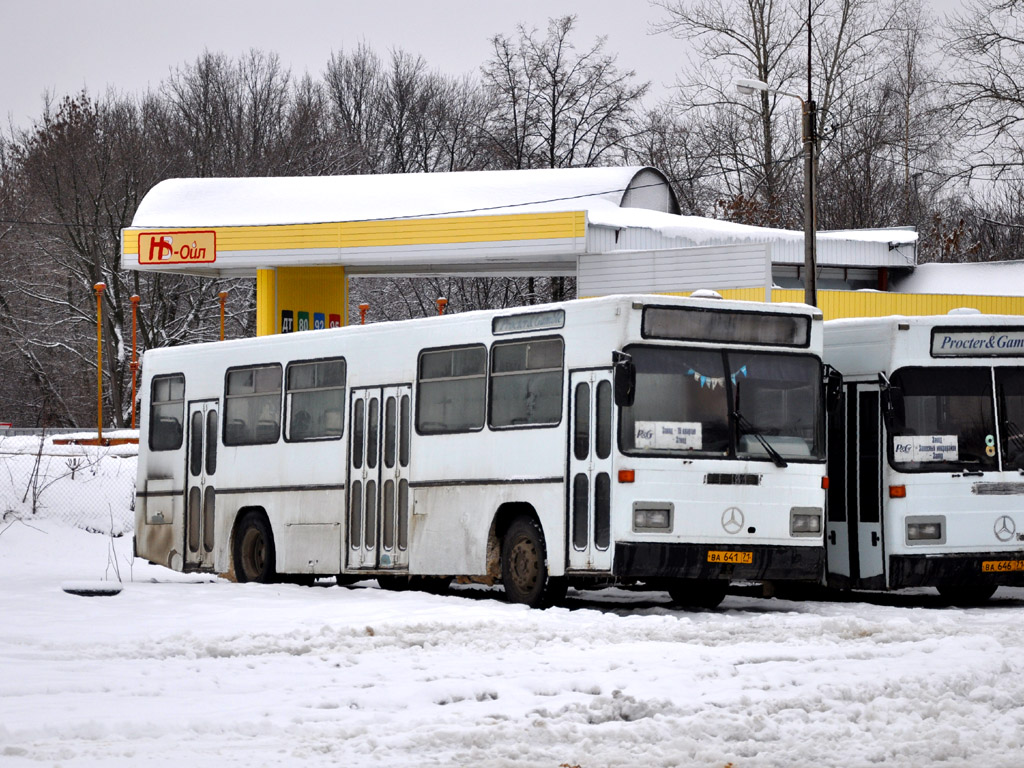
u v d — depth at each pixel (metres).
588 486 26.58
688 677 17.36
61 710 15.49
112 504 55.66
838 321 30.64
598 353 26.62
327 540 33.16
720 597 30.00
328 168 124.12
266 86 131.88
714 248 61.84
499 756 13.18
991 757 13.08
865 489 29.70
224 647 21.19
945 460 29.28
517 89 108.50
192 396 37.84
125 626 24.42
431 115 137.00
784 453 27.30
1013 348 29.94
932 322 29.45
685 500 26.28
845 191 102.88
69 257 106.31
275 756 13.11
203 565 37.12
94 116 107.75
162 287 106.56
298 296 77.12
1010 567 29.33
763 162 103.56
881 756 13.18
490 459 28.88
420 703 16.06
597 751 13.45
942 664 18.33
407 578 34.09
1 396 114.62
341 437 32.97
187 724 14.55
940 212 103.19
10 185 109.25
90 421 111.88
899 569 28.91
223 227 75.69
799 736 14.13
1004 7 73.12
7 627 24.23
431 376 30.72
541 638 21.98
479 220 69.25
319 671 18.59
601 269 66.38
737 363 27.14
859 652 19.86
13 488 55.72
